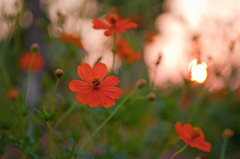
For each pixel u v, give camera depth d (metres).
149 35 1.12
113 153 0.89
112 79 0.73
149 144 1.00
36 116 0.87
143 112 0.97
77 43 0.88
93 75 0.72
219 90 1.19
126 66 0.96
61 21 0.91
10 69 1.04
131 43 1.06
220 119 1.16
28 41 1.23
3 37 1.01
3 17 0.88
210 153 1.13
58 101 0.89
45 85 0.96
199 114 1.19
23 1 0.87
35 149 0.81
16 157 0.88
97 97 0.71
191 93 1.11
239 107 1.23
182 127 0.76
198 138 0.75
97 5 1.00
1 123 0.81
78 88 0.71
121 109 0.85
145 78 1.06
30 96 1.17
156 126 1.03
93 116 0.88
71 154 0.72
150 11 1.26
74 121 1.00
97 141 0.94
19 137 0.79
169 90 1.09
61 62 0.94
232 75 1.09
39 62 1.14
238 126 1.19
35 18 1.10
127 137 0.97
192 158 1.10
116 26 0.80
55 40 0.97
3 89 0.97
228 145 1.14
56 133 0.88
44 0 1.05
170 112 0.94
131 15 1.30
